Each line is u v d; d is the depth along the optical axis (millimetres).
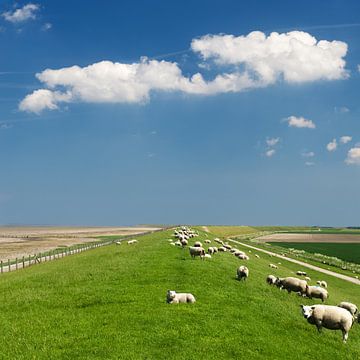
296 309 30141
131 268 39531
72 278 36219
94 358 18656
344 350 23250
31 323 23734
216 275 36719
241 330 22812
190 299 27469
